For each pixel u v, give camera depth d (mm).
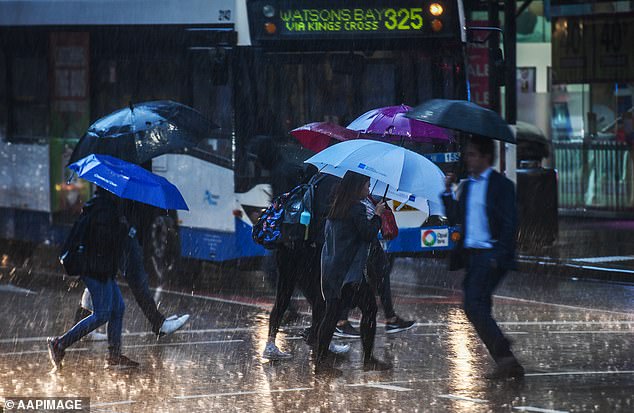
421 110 22906
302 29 34875
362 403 20484
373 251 27672
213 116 35344
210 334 28375
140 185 24312
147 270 37938
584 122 58406
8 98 41094
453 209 23109
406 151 23562
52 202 39812
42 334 28531
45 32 39312
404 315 30812
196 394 21750
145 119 27344
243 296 34656
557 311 31219
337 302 23828
